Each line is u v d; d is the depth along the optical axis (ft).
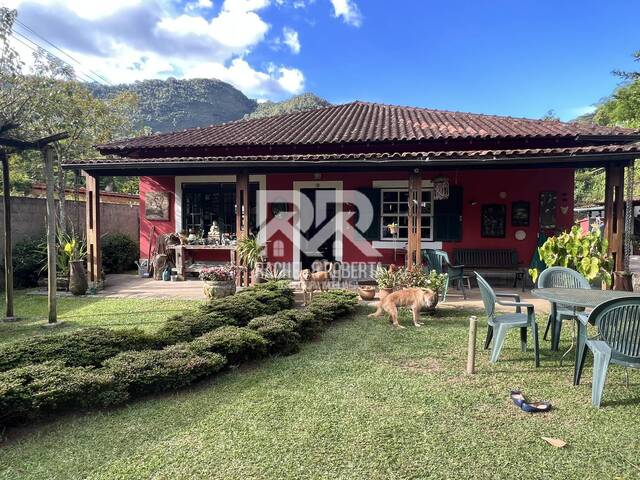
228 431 8.41
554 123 30.48
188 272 30.60
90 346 11.51
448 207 29.48
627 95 57.06
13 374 9.11
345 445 7.82
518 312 14.35
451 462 7.26
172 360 10.60
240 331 12.82
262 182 31.50
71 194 45.24
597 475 6.91
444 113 36.78
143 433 8.38
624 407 9.43
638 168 48.96
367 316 18.48
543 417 8.96
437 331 15.99
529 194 28.63
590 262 17.38
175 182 32.48
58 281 25.21
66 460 7.47
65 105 39.52
